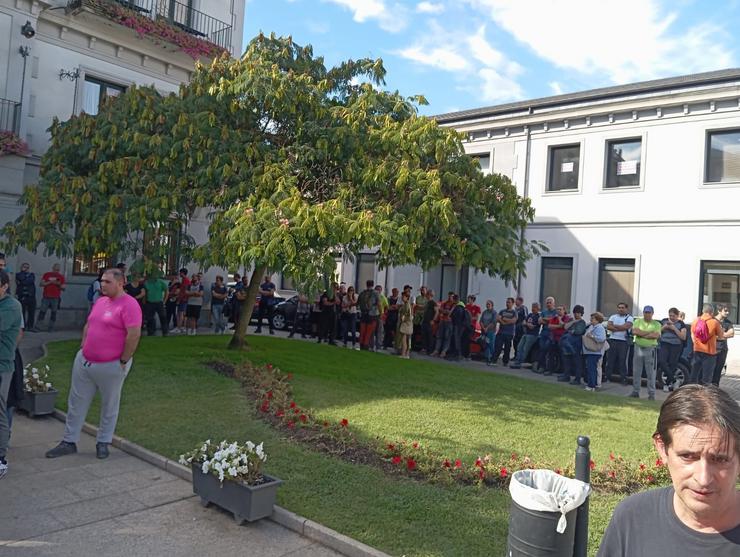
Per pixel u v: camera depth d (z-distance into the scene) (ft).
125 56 56.59
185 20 60.85
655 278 59.52
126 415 24.00
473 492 17.56
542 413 28.94
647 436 25.45
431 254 34.65
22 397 18.99
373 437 22.36
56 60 52.11
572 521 10.92
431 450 21.11
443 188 33.94
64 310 52.47
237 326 40.42
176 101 35.68
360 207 31.96
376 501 16.51
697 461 5.49
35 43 50.78
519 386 36.27
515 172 68.80
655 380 39.81
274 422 23.56
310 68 38.60
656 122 59.98
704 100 56.70
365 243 28.94
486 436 23.81
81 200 33.45
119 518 15.39
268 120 36.32
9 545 13.57
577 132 64.85
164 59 58.70
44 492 16.76
